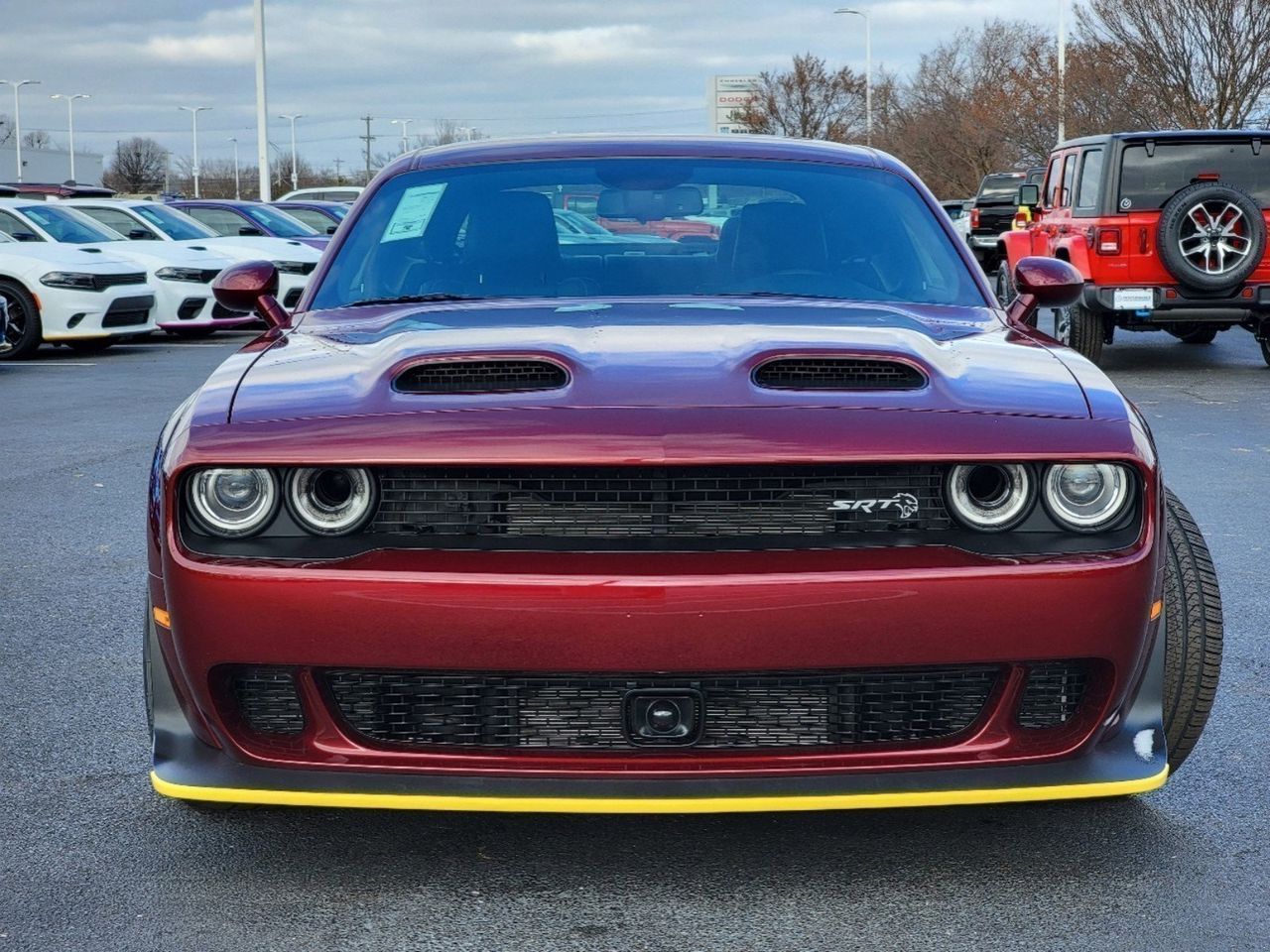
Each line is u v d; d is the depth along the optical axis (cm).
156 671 286
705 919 270
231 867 295
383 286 367
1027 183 1334
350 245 383
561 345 297
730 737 264
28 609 500
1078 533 265
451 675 258
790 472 260
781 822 315
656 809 257
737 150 405
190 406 285
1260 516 632
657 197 381
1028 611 255
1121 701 271
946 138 4344
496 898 280
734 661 251
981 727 266
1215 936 262
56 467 788
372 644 254
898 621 252
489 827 313
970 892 280
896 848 301
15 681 420
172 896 282
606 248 373
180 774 276
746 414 264
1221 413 947
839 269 368
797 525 262
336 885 286
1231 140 1128
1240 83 2428
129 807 327
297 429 267
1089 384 286
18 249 1444
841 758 261
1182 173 1128
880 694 264
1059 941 260
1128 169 1129
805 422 262
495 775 261
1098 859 295
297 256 1755
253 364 305
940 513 264
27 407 1038
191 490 266
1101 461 263
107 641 461
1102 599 258
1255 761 350
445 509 262
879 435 261
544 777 261
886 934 263
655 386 274
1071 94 3012
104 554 582
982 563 256
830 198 387
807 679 260
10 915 273
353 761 265
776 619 250
